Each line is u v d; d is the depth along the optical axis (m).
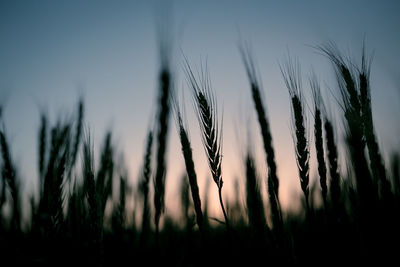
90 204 0.38
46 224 0.39
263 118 0.40
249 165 0.39
